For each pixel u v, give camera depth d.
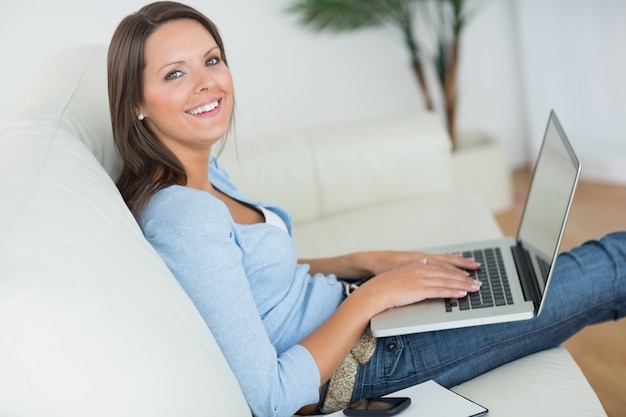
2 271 0.80
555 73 3.68
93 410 0.80
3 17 2.90
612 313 1.52
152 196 1.31
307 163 2.41
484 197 3.31
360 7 3.18
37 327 0.78
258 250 1.38
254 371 1.21
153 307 0.97
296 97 3.43
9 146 1.25
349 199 2.46
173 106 1.33
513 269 1.57
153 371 0.88
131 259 1.04
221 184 1.57
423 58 3.61
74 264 0.90
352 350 1.41
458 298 1.45
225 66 1.41
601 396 2.04
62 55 1.97
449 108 3.37
